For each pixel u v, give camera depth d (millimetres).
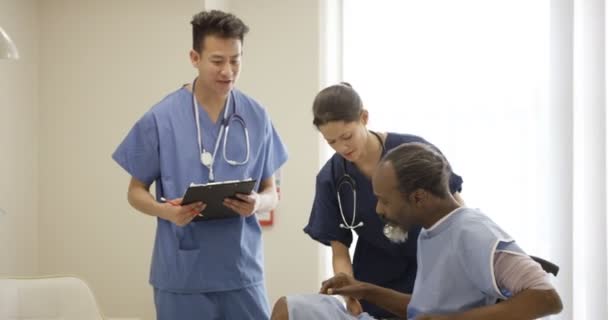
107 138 3643
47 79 3686
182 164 2338
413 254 2172
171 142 2340
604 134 3281
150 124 2336
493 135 3434
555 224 3350
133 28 3605
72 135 3672
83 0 3641
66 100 3672
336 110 2039
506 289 1542
